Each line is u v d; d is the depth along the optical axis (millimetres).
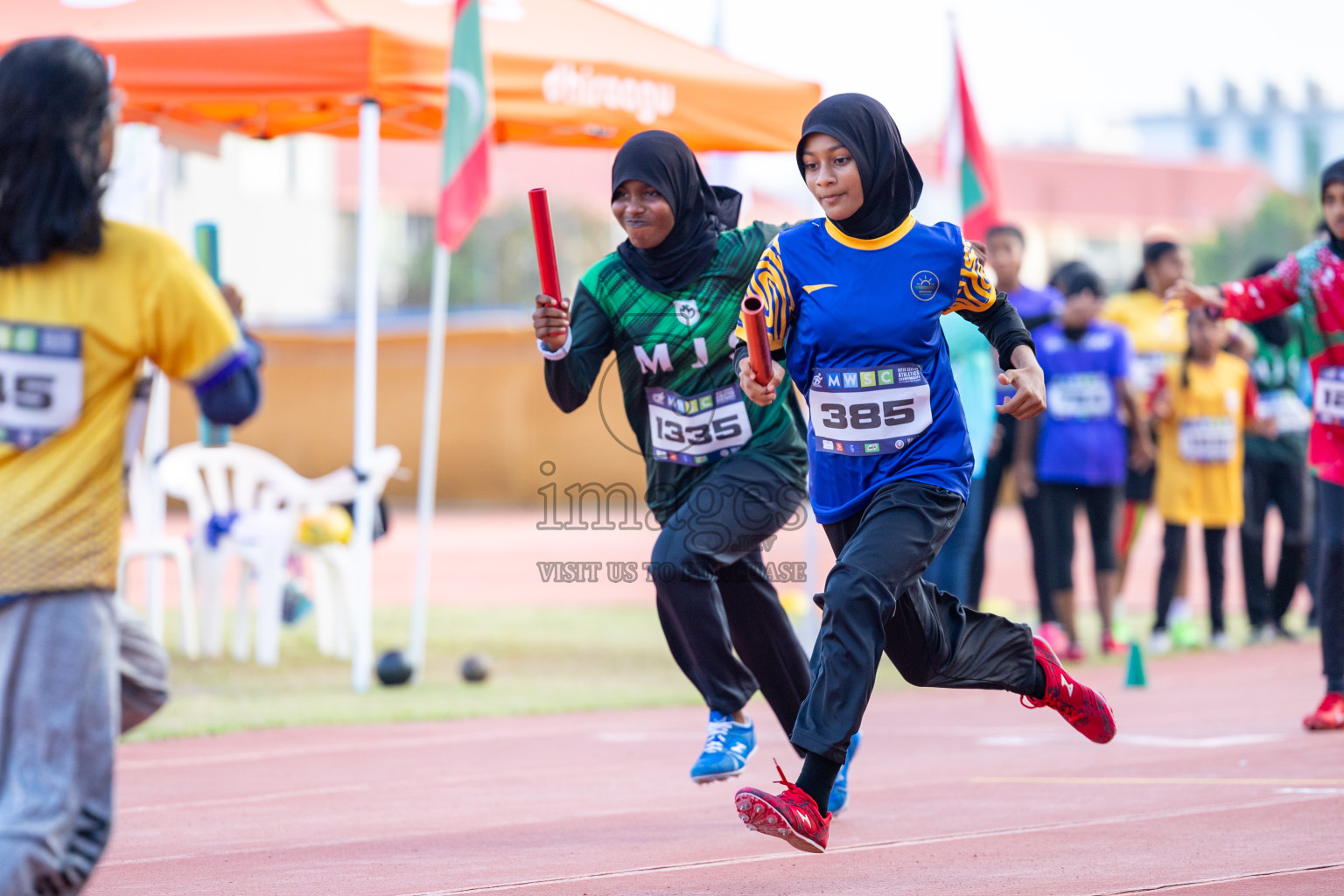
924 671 9688
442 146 19906
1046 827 11125
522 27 20734
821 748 8742
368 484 21109
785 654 11578
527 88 19891
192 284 6852
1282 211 164375
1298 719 16828
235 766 15094
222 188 98438
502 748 16266
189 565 23562
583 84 20234
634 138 11289
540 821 12047
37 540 6633
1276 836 10492
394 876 9828
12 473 6699
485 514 62906
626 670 23406
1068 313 23406
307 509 24609
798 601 27812
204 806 12867
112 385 6812
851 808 12266
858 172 9258
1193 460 24891
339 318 77500
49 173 6578
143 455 23734
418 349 64062
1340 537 15500
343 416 62812
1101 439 23438
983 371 22516
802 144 9375
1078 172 142500
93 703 6695
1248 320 15477
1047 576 23734
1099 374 23391
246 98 19031
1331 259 14930
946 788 13203
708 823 11820
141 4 19906
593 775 14477
